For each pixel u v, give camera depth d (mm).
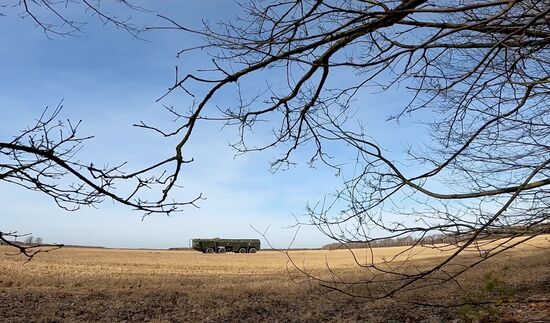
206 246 67062
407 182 4828
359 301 12836
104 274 24797
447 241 5035
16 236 3307
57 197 3357
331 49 4367
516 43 4727
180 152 3840
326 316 11914
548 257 19297
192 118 4246
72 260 37406
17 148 3090
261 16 4191
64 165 3219
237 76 4336
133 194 3549
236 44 4195
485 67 4996
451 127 5828
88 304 14898
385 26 4086
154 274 26250
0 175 3111
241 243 68438
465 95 5402
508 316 9234
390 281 7098
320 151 5539
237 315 13086
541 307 9727
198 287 19406
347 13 4203
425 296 12492
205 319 12688
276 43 4215
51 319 12453
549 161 4223
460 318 9531
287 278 23750
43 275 22594
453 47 4785
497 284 10562
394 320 10656
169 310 14078
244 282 21797
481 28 4172
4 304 14305
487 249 5129
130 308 14336
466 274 16094
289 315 12578
